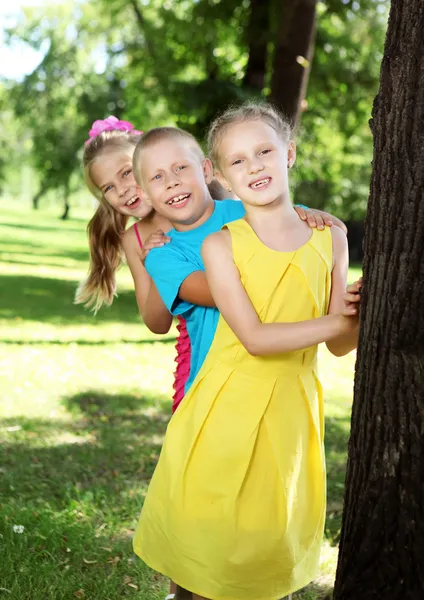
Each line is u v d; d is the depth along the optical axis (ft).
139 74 60.64
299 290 8.04
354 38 48.11
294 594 11.46
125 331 37.52
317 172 60.70
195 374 9.25
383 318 7.22
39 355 29.68
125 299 50.78
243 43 38.88
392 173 7.14
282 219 8.16
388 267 7.17
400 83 7.07
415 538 7.18
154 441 19.48
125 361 29.63
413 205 6.98
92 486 15.71
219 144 8.16
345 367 31.40
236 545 8.00
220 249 7.98
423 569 7.16
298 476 8.17
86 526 13.20
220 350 8.32
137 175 9.54
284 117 8.59
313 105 51.29
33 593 10.94
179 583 8.25
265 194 7.97
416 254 6.98
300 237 8.22
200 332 9.27
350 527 7.69
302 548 8.34
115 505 14.65
